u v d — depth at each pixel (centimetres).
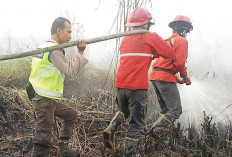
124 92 328
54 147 343
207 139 358
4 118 417
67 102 444
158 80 396
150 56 325
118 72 332
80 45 272
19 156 329
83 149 346
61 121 387
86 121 402
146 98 326
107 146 331
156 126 379
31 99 290
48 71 274
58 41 290
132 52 321
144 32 322
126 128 392
